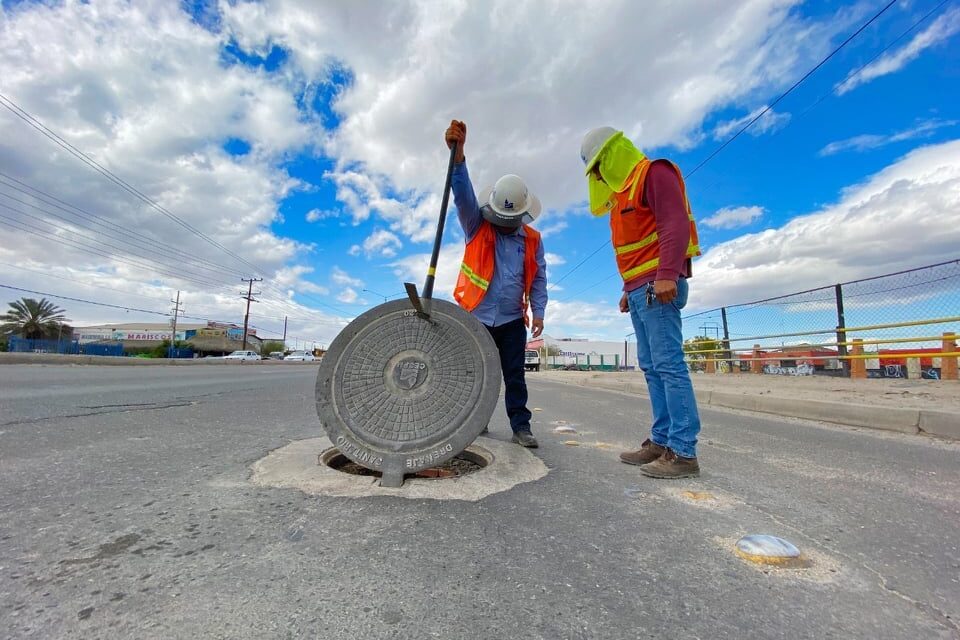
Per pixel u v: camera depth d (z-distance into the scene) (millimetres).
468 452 2639
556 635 904
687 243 2107
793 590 1113
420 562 1197
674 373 2178
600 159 2514
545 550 1296
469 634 898
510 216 3041
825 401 4867
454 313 2143
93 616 907
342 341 2102
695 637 915
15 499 1563
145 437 2656
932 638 934
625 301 2703
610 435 3324
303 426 3111
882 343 7980
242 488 1740
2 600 954
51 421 3160
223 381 8531
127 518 1418
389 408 2004
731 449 2914
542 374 21969
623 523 1520
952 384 7152
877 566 1256
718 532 1463
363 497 1689
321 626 905
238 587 1037
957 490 2027
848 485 2070
